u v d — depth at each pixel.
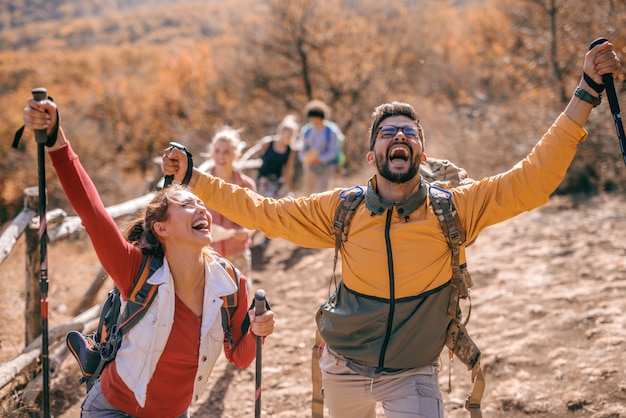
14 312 5.50
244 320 2.71
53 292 6.39
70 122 19.36
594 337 4.85
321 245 2.97
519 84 14.18
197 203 2.57
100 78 29.00
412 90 17.70
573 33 11.60
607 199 8.31
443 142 10.95
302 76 17.95
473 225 2.75
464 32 22.08
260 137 17.73
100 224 2.40
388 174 2.69
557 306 5.42
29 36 61.06
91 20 64.25
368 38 18.27
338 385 2.90
